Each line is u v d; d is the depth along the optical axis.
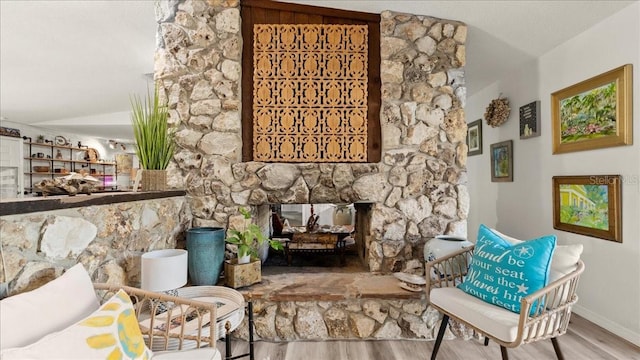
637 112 2.15
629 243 2.21
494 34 2.83
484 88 4.14
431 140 2.71
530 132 3.18
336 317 2.28
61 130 6.81
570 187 2.70
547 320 1.58
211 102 2.68
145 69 4.11
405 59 2.70
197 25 2.69
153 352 1.34
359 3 2.61
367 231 2.91
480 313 1.66
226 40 2.69
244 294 2.24
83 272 1.30
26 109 5.18
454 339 2.30
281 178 2.66
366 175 2.68
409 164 2.70
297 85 2.74
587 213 2.53
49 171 6.50
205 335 1.47
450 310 1.84
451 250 2.34
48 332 1.04
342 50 2.74
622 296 2.26
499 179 3.76
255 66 2.73
